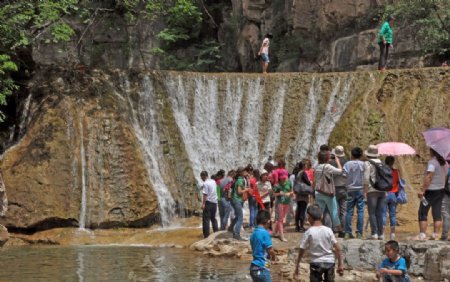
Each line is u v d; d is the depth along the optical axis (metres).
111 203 20.23
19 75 23.66
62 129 21.30
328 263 8.73
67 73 23.27
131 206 20.41
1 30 21.34
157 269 12.90
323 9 30.88
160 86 24.33
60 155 20.69
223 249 15.17
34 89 23.08
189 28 36.28
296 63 32.16
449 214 12.81
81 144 21.11
